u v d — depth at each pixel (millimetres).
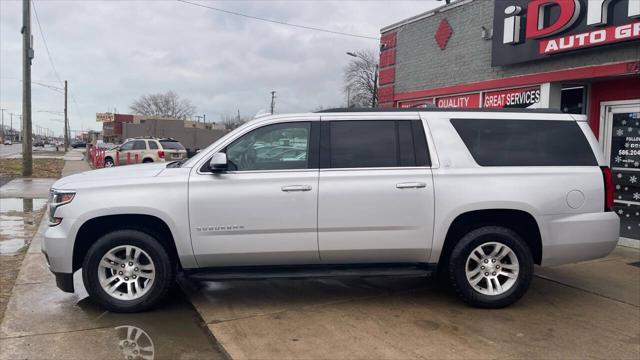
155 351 4172
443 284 6074
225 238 4949
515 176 5086
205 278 5012
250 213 4930
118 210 4867
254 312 5098
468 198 5004
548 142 5258
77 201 4898
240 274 5035
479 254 5133
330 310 5160
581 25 7961
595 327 4711
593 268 6777
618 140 8359
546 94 8820
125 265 5047
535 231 5180
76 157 44406
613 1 7461
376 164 5082
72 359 4000
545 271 6641
